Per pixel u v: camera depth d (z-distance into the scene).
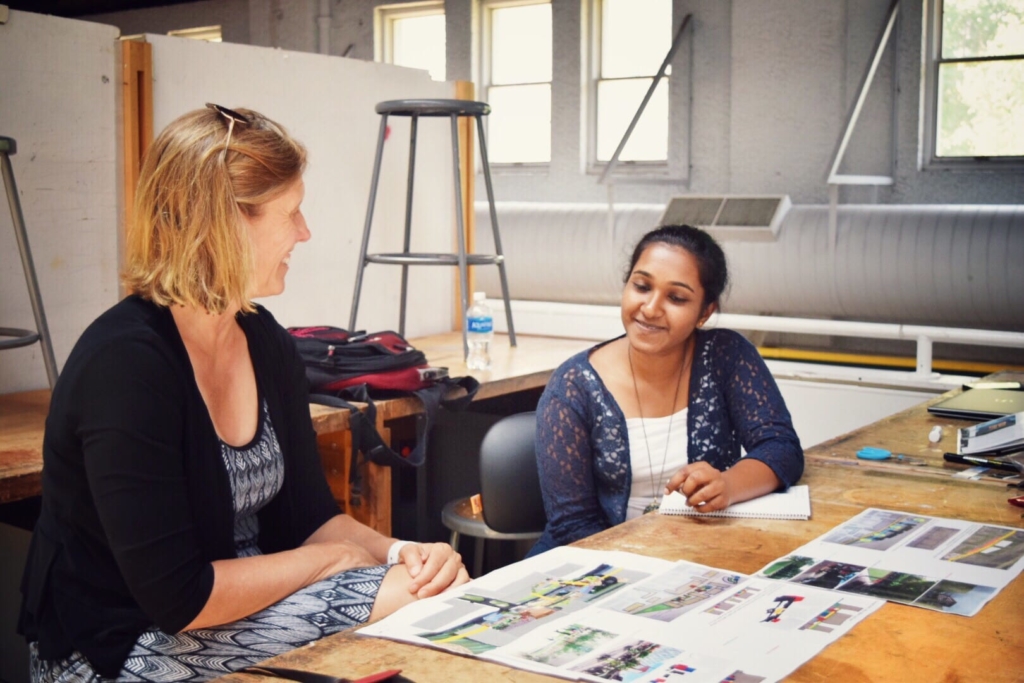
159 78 2.92
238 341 1.51
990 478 1.66
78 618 1.32
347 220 3.54
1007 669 0.93
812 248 4.25
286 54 3.28
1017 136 4.43
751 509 1.48
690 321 1.78
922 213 4.14
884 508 1.50
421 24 6.19
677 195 4.66
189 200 1.32
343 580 1.42
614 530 1.39
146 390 1.28
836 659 0.94
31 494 1.90
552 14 5.48
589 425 1.83
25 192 2.65
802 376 4.00
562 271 4.78
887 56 4.59
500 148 5.88
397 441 3.26
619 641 0.98
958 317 4.10
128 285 1.38
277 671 0.93
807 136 4.81
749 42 4.91
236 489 1.45
